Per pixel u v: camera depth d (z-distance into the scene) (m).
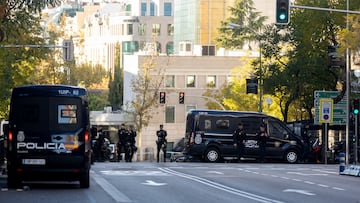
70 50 107.00
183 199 46.66
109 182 60.22
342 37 93.12
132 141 105.69
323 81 128.50
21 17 65.00
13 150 51.62
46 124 51.94
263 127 100.88
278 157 102.75
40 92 52.00
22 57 111.25
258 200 46.53
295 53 128.25
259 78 132.88
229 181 62.88
